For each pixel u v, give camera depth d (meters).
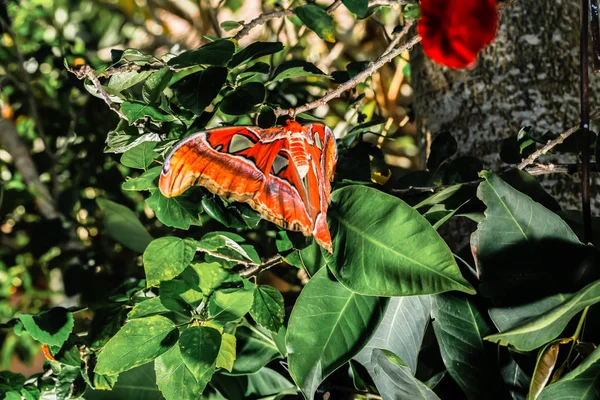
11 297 1.97
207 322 0.99
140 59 1.01
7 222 1.74
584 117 0.98
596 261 0.93
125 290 1.08
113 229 1.24
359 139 1.24
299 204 0.91
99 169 1.62
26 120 1.81
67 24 2.02
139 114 1.00
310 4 1.03
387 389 0.97
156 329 0.98
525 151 1.10
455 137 1.20
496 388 0.97
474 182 1.01
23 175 1.71
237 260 1.02
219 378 1.09
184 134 1.00
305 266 1.00
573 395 0.90
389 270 0.94
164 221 1.01
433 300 0.99
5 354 1.91
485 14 0.89
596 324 0.92
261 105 1.02
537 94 1.16
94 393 1.06
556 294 0.93
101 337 1.05
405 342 0.99
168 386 0.97
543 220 0.95
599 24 0.99
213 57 0.96
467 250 1.04
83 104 1.71
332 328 0.97
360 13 1.01
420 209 1.03
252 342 1.08
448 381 1.02
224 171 0.88
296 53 1.77
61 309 1.06
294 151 0.92
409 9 1.10
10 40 1.73
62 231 1.60
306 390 0.95
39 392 1.09
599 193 1.15
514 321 0.93
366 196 0.97
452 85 1.20
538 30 1.17
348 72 1.24
